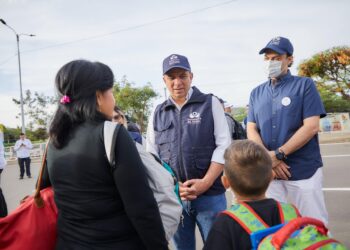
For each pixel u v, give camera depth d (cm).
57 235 178
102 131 159
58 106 174
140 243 171
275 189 292
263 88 311
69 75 170
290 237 138
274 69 289
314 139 287
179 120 277
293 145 273
